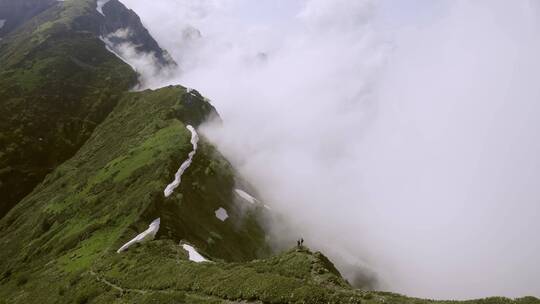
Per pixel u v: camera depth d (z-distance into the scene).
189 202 89.88
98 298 52.09
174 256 60.97
